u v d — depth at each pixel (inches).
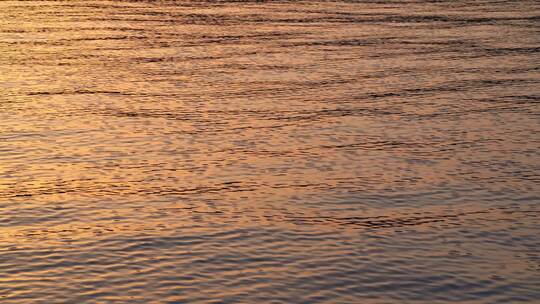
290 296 370.0
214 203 486.3
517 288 381.4
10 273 390.9
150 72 869.2
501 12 1381.6
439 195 503.5
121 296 368.2
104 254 413.1
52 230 444.5
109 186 514.6
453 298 370.9
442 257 414.0
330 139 621.3
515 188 517.7
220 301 364.2
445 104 734.5
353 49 1010.7
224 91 780.6
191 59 944.9
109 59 941.8
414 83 819.4
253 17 1296.8
